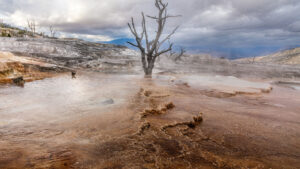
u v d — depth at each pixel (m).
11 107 3.62
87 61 20.36
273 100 6.02
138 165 1.68
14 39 25.83
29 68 10.51
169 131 2.74
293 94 7.40
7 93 4.99
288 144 2.40
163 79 10.81
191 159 1.87
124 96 5.30
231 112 4.12
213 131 2.83
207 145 2.27
